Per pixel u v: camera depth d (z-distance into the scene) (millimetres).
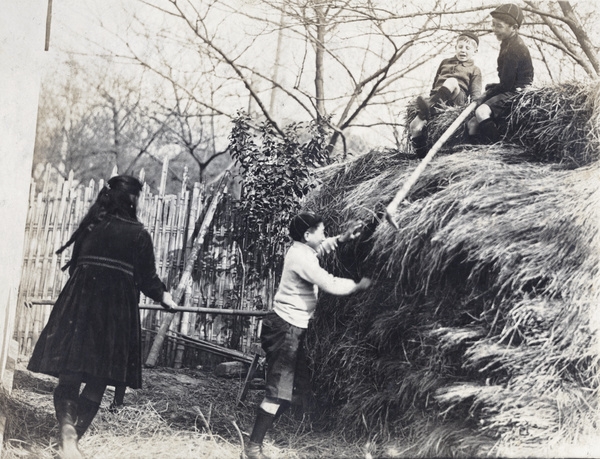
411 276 3426
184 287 5613
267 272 5641
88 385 3439
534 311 2951
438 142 3631
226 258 5754
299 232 3549
